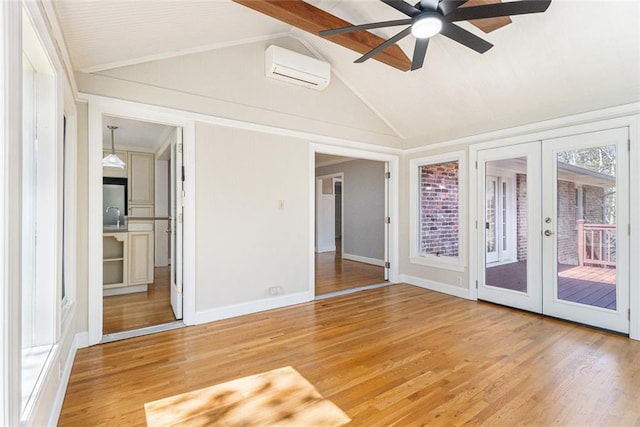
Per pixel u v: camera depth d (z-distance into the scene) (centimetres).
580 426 170
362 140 458
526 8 195
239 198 347
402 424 172
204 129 324
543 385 209
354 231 709
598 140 309
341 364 238
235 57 341
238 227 346
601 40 260
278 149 376
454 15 204
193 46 308
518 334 296
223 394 200
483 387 207
